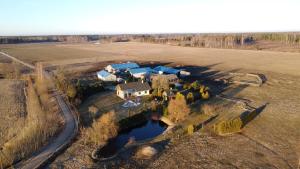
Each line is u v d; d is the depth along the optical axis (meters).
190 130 47.03
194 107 60.38
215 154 40.31
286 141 43.84
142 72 95.00
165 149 42.19
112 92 73.50
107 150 42.31
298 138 44.75
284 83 84.31
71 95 64.31
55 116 54.84
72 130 48.34
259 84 81.75
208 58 146.12
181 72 98.44
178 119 53.25
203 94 66.38
